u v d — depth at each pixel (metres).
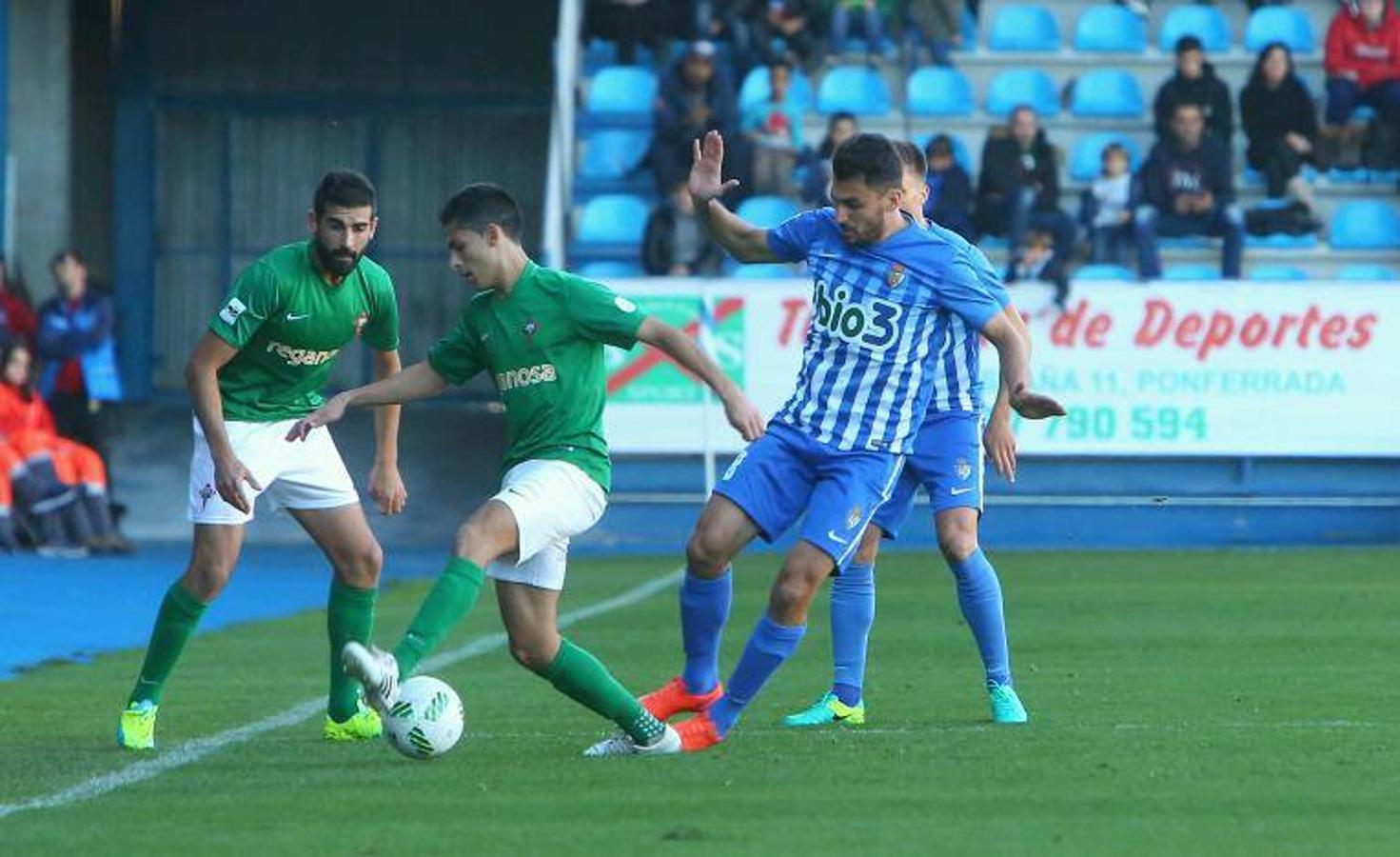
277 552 61.09
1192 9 75.25
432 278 83.81
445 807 20.12
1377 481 60.88
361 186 24.06
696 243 65.75
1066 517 61.44
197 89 83.00
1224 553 57.50
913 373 23.47
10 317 64.25
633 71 74.56
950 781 21.42
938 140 65.75
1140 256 64.94
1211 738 24.50
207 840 18.50
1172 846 17.80
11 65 79.38
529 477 22.12
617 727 25.02
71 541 58.91
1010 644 36.09
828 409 23.44
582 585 49.19
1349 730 25.12
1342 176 70.81
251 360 24.72
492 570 22.53
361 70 83.06
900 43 74.00
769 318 60.22
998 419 25.89
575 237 69.44
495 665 33.91
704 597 23.69
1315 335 60.09
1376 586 47.00
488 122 83.38
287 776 22.23
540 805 20.17
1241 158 71.50
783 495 23.48
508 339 22.31
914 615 41.41
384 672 20.94
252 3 82.94
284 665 34.66
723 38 73.69
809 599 23.31
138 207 82.69
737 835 18.44
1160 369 60.28
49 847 18.20
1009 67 75.00
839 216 23.41
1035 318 60.47
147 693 24.78
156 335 83.31
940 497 26.09
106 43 82.25
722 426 60.56
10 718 27.91
